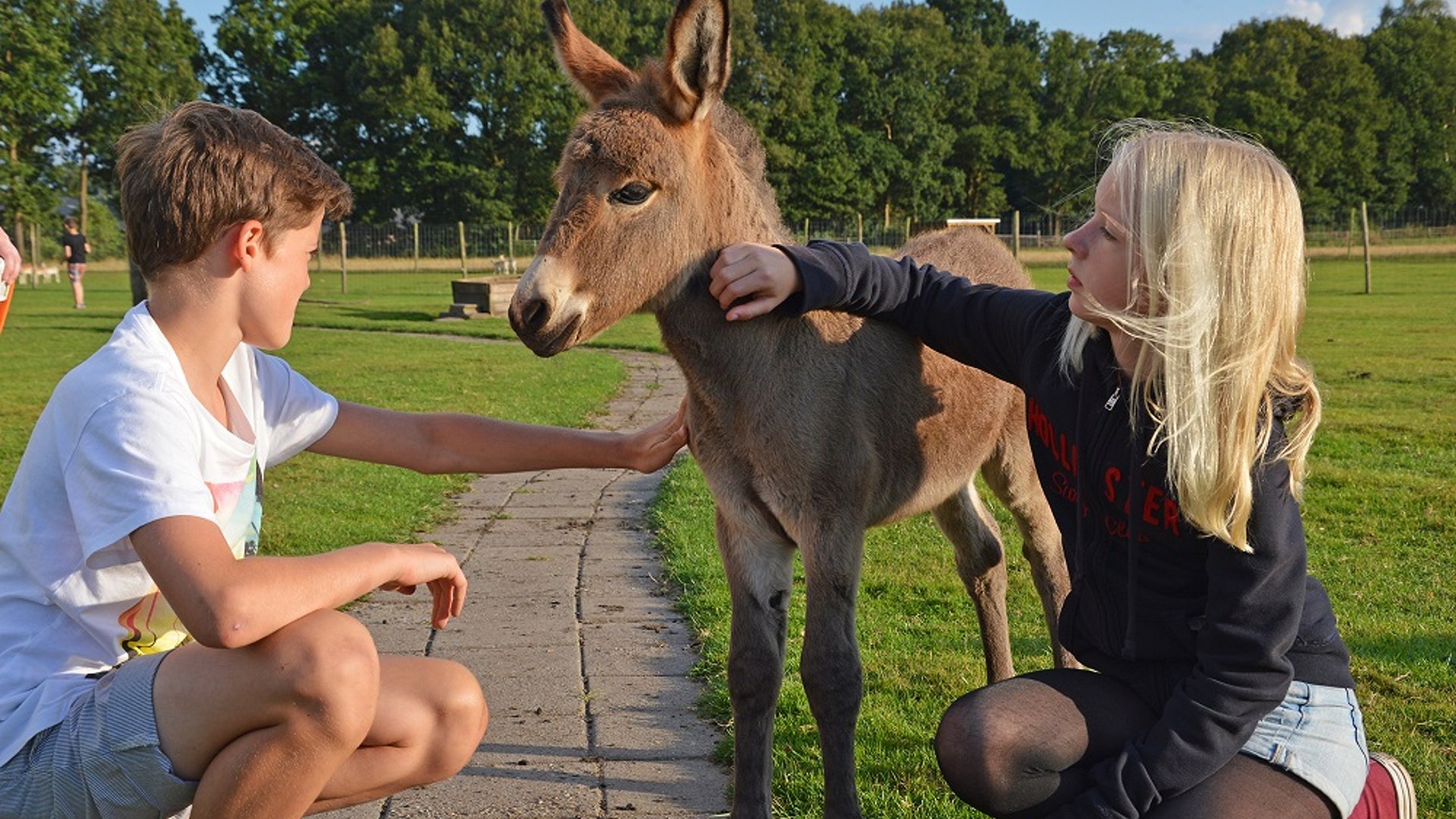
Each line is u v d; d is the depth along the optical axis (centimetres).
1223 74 7606
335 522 636
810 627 300
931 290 305
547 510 699
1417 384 1121
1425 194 7619
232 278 219
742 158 335
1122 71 7656
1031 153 7350
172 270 217
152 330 218
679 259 303
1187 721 215
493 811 319
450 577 248
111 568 211
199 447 218
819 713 296
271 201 217
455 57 6084
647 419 1041
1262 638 212
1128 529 238
